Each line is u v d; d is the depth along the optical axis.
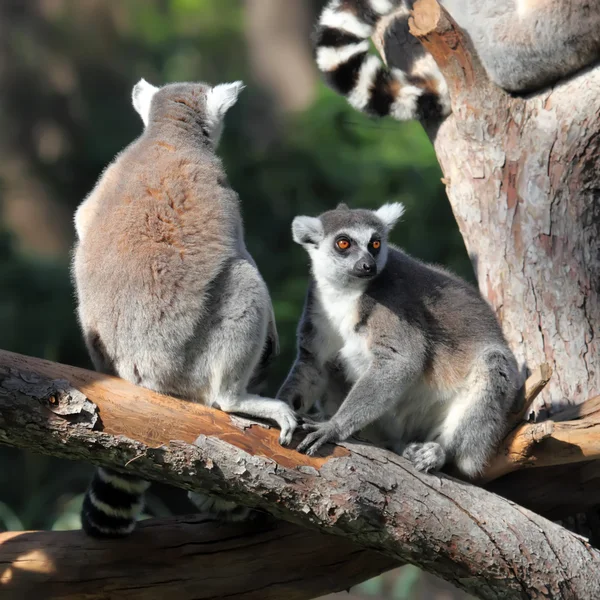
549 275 10.85
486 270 11.25
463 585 8.70
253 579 9.28
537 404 10.67
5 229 28.81
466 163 11.48
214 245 9.27
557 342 10.72
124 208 9.29
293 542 9.34
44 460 19.64
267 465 8.27
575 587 8.45
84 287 9.41
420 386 10.14
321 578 9.38
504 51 12.34
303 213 23.58
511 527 8.48
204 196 9.47
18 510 18.47
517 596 8.49
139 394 8.34
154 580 9.13
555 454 9.17
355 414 9.41
